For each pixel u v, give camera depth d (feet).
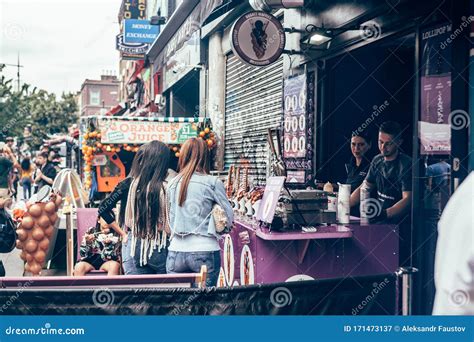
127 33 30.25
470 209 7.82
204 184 11.87
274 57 19.44
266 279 12.86
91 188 23.26
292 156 21.89
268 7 19.11
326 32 18.22
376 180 15.51
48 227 17.02
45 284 9.52
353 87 19.88
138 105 47.39
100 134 23.16
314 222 12.96
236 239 14.97
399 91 19.75
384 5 15.75
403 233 14.43
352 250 13.02
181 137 24.12
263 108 25.34
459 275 7.74
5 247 13.33
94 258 14.80
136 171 12.67
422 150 13.76
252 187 15.92
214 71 31.12
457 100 12.57
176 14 25.90
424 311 12.67
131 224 12.44
